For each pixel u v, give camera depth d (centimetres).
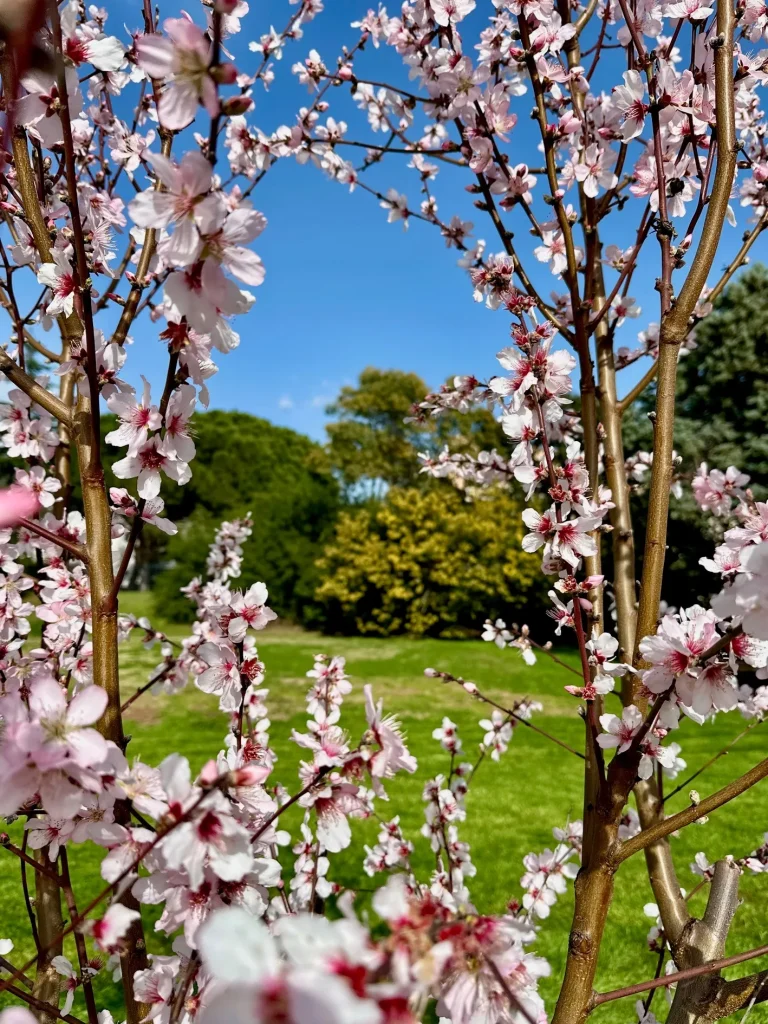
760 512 114
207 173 72
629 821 233
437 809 220
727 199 126
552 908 343
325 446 2602
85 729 74
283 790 178
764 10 170
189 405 108
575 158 191
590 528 132
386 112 261
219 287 76
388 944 55
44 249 125
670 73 141
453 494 1548
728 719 739
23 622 175
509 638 209
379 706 97
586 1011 109
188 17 70
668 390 126
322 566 1515
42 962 128
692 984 122
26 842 122
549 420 142
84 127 195
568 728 723
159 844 81
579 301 166
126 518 181
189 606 1361
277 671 990
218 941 44
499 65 189
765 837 194
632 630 170
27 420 174
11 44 44
